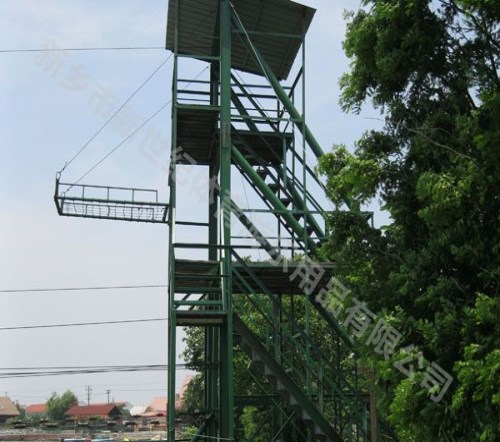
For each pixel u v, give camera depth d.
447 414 8.67
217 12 19.22
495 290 8.87
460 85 9.71
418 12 9.70
